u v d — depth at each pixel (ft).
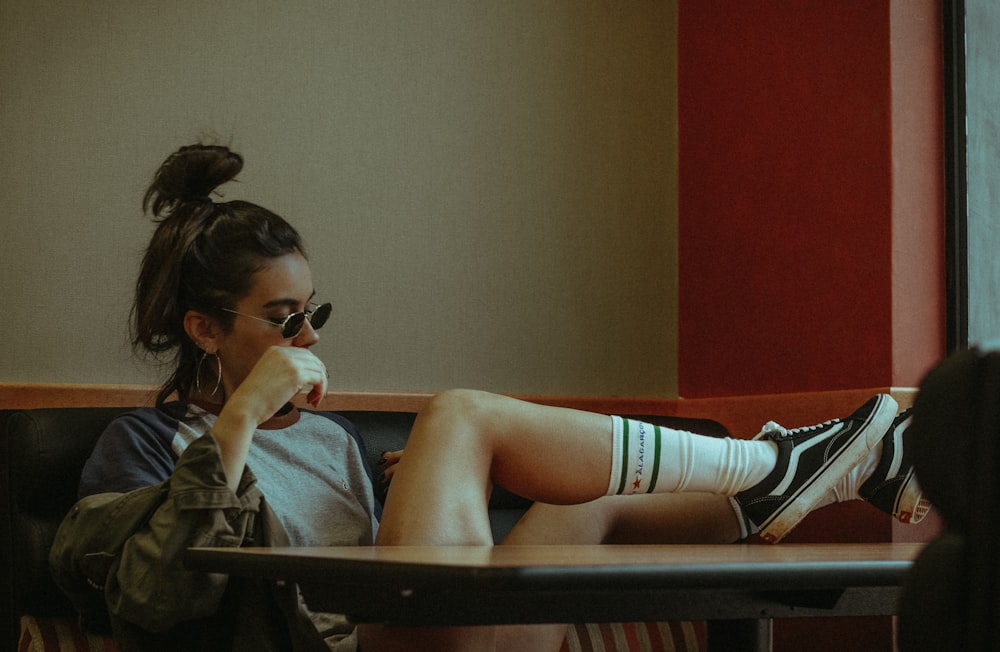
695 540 5.82
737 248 9.80
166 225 5.36
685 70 10.46
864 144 8.64
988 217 8.72
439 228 9.16
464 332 9.23
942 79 8.71
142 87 7.93
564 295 9.78
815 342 9.00
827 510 8.72
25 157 7.48
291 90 8.54
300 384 4.60
